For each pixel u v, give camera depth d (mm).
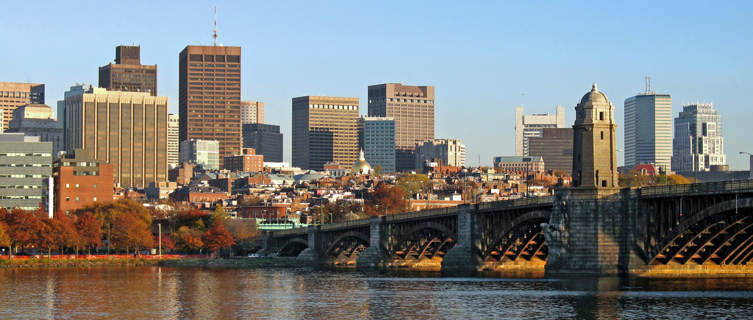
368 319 181500
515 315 181125
